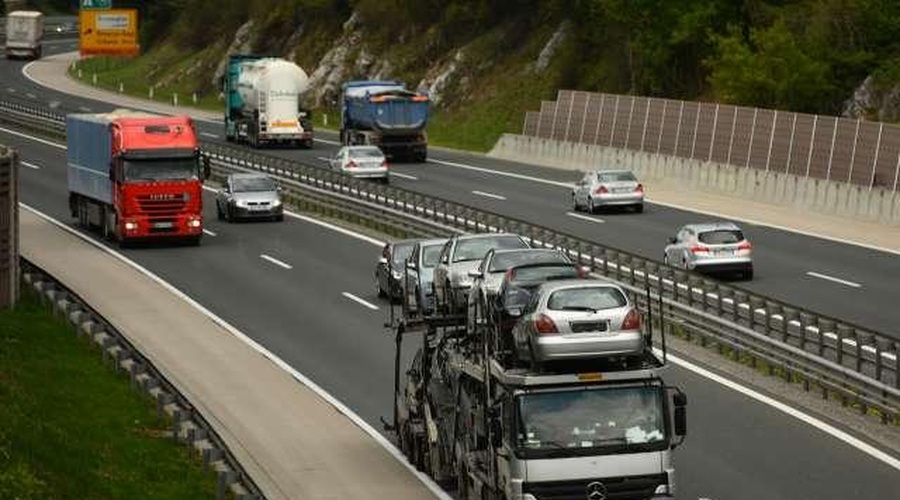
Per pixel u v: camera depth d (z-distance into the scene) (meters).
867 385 68.50
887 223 143.50
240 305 102.62
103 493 56.38
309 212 157.00
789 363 76.38
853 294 105.38
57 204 163.50
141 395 74.75
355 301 103.50
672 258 115.44
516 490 48.22
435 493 57.09
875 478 58.00
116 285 111.94
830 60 199.00
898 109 187.62
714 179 172.25
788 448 63.00
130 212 131.38
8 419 61.00
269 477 59.94
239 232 142.62
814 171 163.75
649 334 51.00
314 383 78.12
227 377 79.62
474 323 53.22
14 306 95.69
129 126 133.50
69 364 80.50
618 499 48.59
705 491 56.34
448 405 56.84
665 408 49.09
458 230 126.88
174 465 62.16
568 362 49.53
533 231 120.44
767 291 107.25
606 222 146.75
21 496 51.88
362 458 63.00
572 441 48.38
